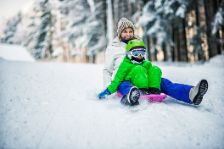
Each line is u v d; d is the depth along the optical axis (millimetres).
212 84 4719
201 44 15523
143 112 2801
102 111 2896
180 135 2350
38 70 6508
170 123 2568
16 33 54312
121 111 2859
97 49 22516
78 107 3090
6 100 3410
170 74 6070
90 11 23844
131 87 2807
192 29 15773
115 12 19500
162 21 15586
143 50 3242
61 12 25484
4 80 4734
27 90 4012
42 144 2254
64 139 2326
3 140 2322
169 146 2172
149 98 3023
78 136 2367
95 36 22578
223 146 2182
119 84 3236
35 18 34375
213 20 14055
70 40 24875
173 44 16031
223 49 13688
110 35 18344
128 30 3803
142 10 16656
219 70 6969
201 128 2496
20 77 5133
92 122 2625
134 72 3143
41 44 32062
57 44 30094
